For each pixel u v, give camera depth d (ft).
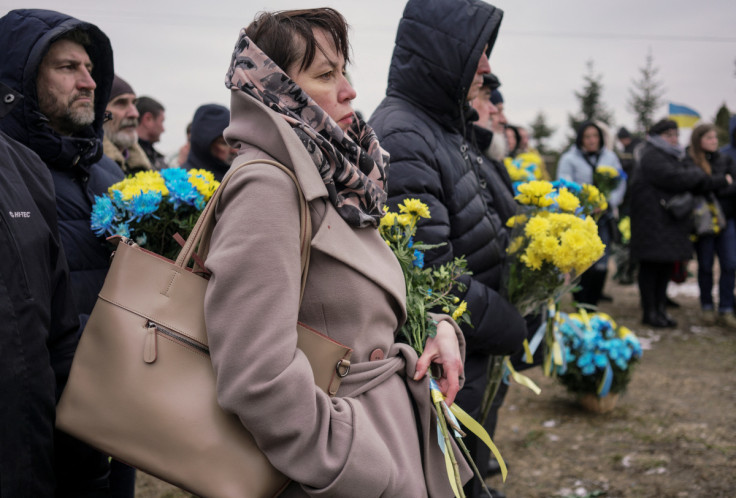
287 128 4.07
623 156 29.89
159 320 4.04
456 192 7.03
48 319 4.18
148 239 5.68
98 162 7.11
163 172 6.04
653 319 21.07
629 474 10.80
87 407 4.01
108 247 6.09
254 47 4.27
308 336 4.04
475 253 7.23
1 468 3.70
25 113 5.72
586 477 10.71
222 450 3.84
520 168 11.86
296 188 4.02
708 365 16.99
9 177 4.17
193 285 4.08
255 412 3.67
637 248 20.45
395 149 6.73
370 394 4.28
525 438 12.40
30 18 5.82
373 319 4.32
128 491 6.46
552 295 7.95
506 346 7.15
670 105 28.99
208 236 4.16
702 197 20.12
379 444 3.97
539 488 10.35
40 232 4.24
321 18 4.48
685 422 13.08
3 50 5.76
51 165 6.04
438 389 4.81
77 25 5.90
